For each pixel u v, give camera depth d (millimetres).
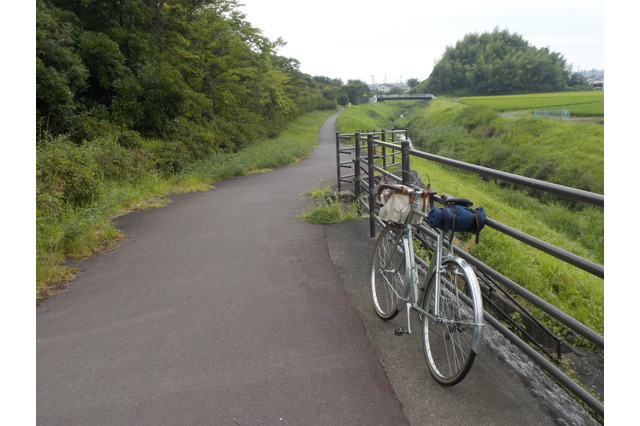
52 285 4914
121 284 4910
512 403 2652
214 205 9211
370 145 6031
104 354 3445
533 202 20281
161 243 6445
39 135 10281
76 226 6031
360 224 6930
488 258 7695
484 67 144875
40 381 3100
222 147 20812
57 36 12125
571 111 65250
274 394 2846
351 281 4688
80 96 14383
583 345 5723
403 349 3305
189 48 21016
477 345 2441
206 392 2902
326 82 129625
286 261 5383
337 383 2930
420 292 3188
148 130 15766
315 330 3662
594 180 27203
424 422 2529
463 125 55125
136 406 2793
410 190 3268
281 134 41812
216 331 3736
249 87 31047
